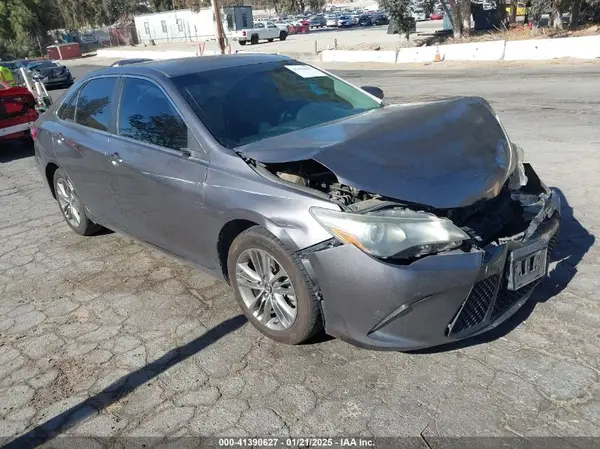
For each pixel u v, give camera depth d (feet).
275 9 261.65
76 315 12.58
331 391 9.25
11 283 14.61
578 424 8.05
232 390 9.52
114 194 13.94
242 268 10.81
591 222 14.89
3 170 28.73
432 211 9.24
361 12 203.21
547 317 10.67
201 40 178.09
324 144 10.07
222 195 10.58
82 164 14.94
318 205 9.26
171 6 243.60
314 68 14.87
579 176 18.86
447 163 9.70
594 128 25.86
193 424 8.80
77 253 16.26
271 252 9.89
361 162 9.36
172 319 12.02
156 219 12.70
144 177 12.46
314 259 9.19
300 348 10.52
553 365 9.31
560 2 76.07
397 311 8.69
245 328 11.37
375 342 9.07
